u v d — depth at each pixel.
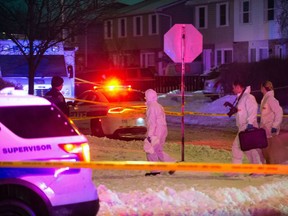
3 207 9.38
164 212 12.47
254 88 45.78
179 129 35.16
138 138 29.30
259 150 19.33
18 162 9.31
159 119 17.83
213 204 13.20
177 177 17.20
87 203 10.10
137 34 90.00
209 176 17.42
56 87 17.66
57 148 9.88
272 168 10.30
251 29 69.88
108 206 12.90
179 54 20.50
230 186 15.64
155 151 17.80
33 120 9.93
